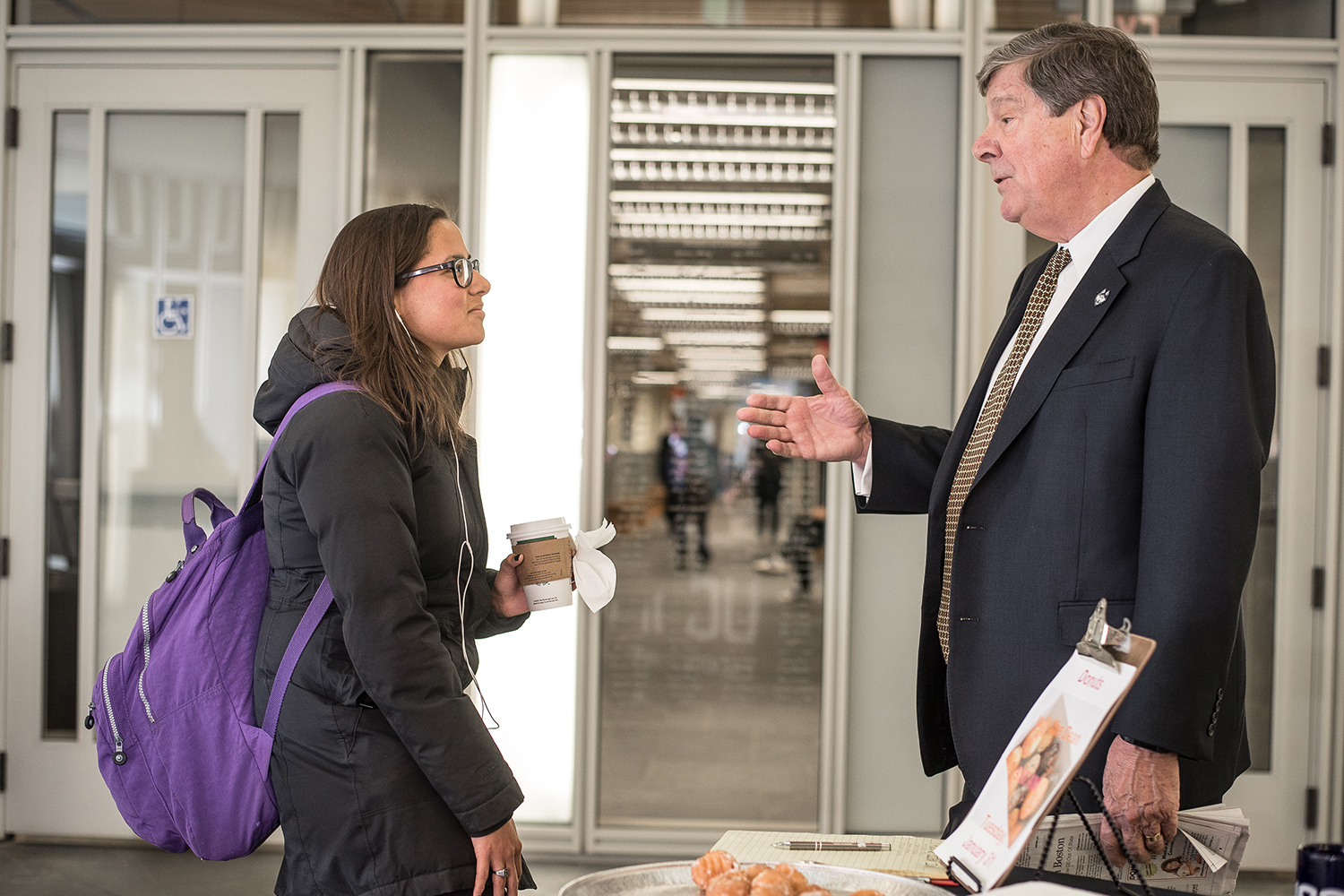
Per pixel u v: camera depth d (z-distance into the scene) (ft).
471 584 4.34
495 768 3.73
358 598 3.54
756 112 9.59
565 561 4.76
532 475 9.62
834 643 9.50
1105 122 3.95
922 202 9.59
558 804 9.59
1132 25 9.37
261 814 3.85
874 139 9.59
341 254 4.06
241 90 9.77
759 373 9.65
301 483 3.68
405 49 9.61
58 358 9.85
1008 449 4.05
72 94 9.80
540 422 9.61
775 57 9.58
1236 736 3.90
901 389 9.59
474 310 4.21
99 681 3.90
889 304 9.60
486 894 3.81
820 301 9.61
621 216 9.67
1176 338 3.67
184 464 9.82
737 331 9.65
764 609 9.64
